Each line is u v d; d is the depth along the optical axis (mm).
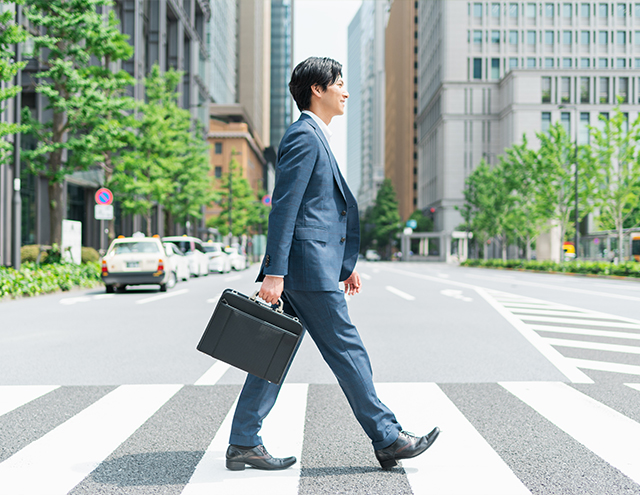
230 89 91438
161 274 15078
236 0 116188
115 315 10102
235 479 2672
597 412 3943
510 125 69000
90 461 2941
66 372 5375
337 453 3074
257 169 95562
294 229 2615
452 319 9523
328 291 2609
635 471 2789
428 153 86750
